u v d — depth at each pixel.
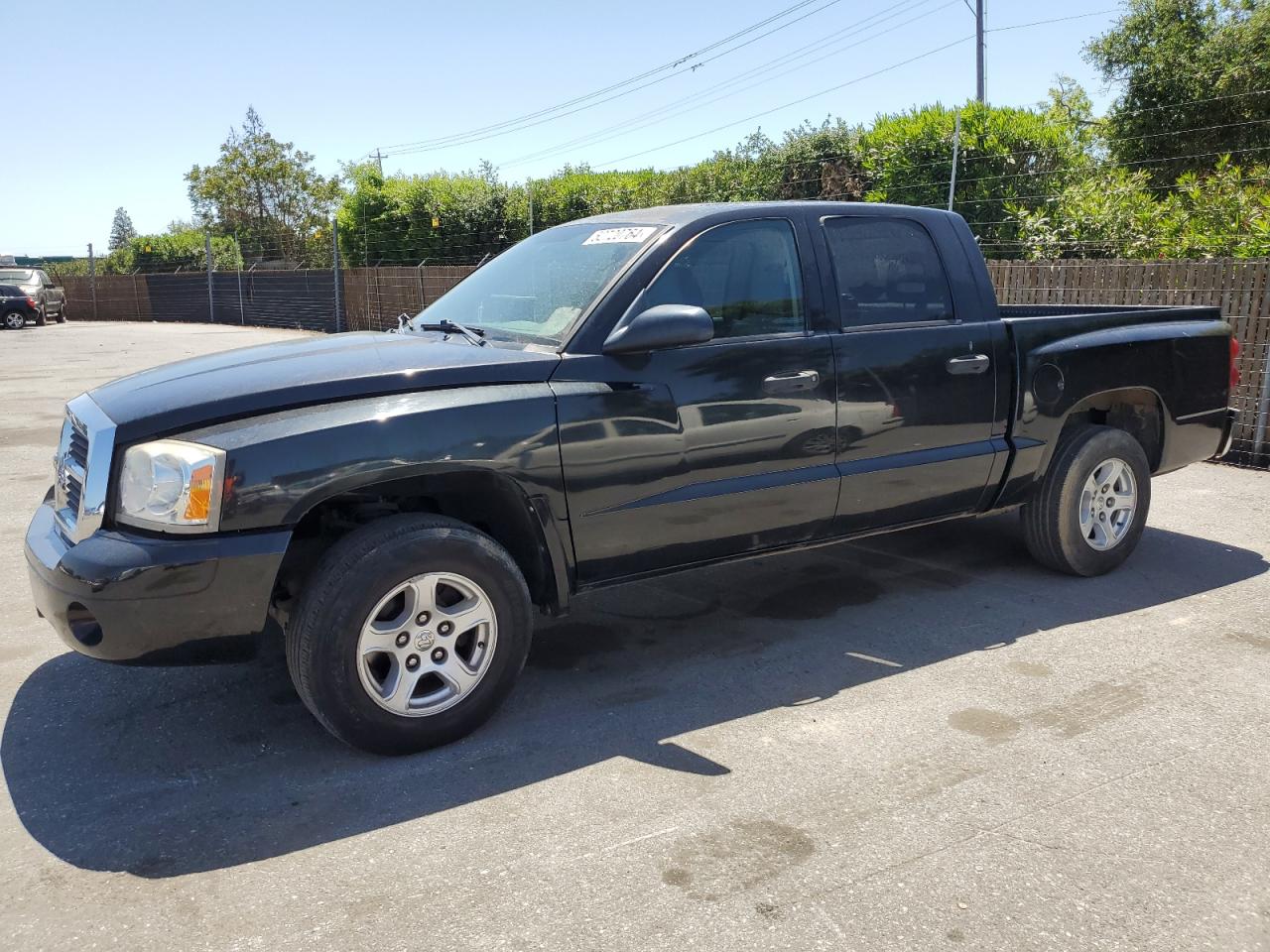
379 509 3.51
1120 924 2.44
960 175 13.12
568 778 3.16
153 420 3.05
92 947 2.39
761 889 2.58
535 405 3.39
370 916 2.50
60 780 3.19
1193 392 5.18
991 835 2.82
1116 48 16.23
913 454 4.32
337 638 3.10
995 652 4.15
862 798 3.02
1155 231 10.89
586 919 2.47
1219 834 2.82
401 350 3.62
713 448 3.78
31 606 4.80
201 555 2.94
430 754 3.34
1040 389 4.63
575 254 4.11
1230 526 6.02
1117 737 3.39
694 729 3.50
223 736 3.49
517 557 3.71
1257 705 3.63
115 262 41.94
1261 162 15.17
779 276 4.02
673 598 4.88
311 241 33.59
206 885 2.63
